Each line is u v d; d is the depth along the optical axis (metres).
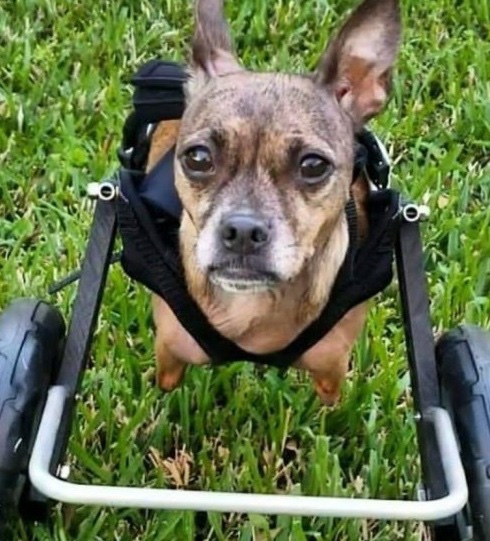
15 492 0.40
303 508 0.37
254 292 0.40
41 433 0.39
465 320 0.54
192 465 0.49
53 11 0.76
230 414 0.50
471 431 0.40
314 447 0.49
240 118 0.40
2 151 0.65
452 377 0.43
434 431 0.41
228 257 0.39
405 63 0.72
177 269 0.42
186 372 0.51
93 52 0.72
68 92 0.69
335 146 0.41
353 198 0.43
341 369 0.46
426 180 0.62
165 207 0.42
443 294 0.55
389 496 0.47
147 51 0.73
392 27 0.43
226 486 0.47
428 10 0.78
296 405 0.50
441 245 0.60
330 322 0.42
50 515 0.45
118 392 0.50
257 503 0.37
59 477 0.39
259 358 0.44
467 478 0.39
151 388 0.51
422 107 0.69
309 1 0.78
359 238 0.43
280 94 0.41
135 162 0.46
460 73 0.72
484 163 0.67
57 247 0.58
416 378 0.43
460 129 0.68
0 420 0.39
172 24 0.76
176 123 0.48
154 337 0.53
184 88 0.45
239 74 0.42
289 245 0.39
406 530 0.45
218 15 0.44
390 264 0.43
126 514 0.46
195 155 0.40
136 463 0.47
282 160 0.40
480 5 0.78
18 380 0.41
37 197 0.62
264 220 0.38
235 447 0.48
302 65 0.72
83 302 0.44
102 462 0.48
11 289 0.54
